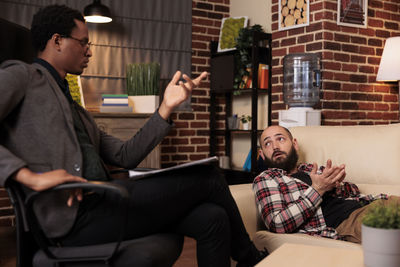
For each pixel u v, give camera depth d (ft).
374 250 3.73
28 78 4.60
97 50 14.12
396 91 14.55
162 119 5.48
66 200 4.55
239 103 16.30
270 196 6.38
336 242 5.70
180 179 4.83
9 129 4.56
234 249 5.35
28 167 4.40
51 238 4.51
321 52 12.84
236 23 15.44
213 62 15.80
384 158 7.51
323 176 6.20
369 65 13.83
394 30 14.44
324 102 12.89
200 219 4.87
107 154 5.79
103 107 12.42
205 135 16.07
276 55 14.30
